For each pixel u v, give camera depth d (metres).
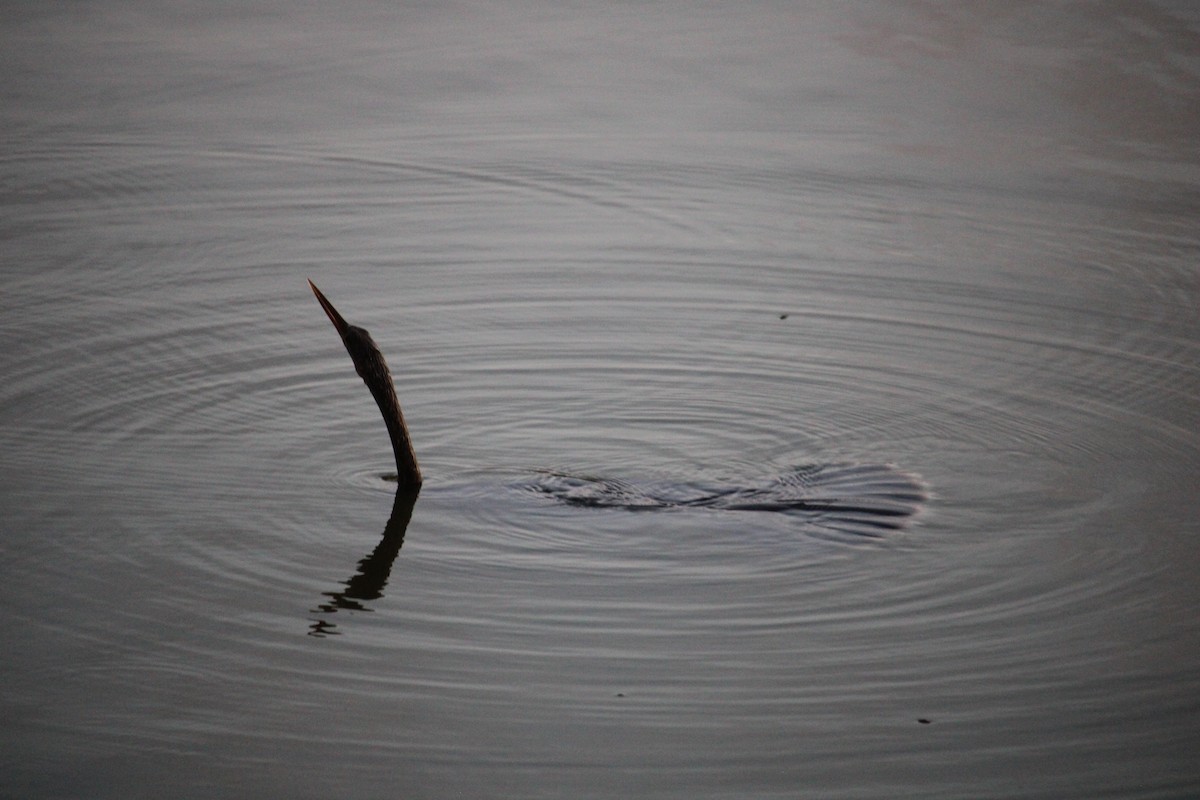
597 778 17.28
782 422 27.52
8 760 17.45
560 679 19.20
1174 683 19.09
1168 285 34.06
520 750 17.78
